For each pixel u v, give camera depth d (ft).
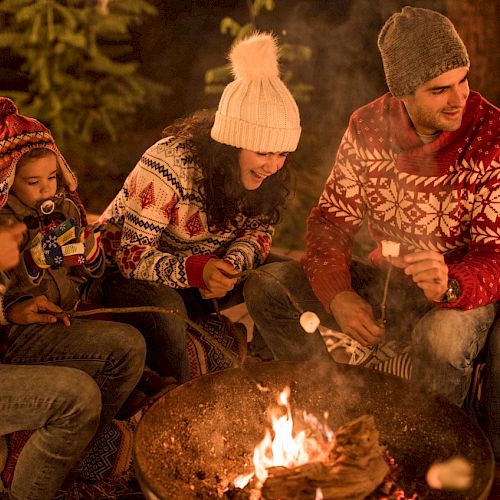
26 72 20.43
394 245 7.55
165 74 24.61
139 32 24.35
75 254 7.60
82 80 18.47
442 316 7.85
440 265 7.58
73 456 7.13
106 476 8.00
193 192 8.74
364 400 7.44
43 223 7.76
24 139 7.49
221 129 8.33
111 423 8.10
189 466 6.94
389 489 6.55
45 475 7.13
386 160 8.60
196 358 9.19
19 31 18.11
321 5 24.08
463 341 7.75
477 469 6.28
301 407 7.59
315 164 20.36
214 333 9.42
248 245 9.14
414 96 7.91
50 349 7.52
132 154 21.68
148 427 6.59
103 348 7.49
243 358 9.14
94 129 19.99
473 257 8.12
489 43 14.56
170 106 23.98
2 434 7.18
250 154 8.41
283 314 8.93
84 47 17.79
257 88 8.15
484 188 8.04
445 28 7.67
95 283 9.06
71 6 18.01
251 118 8.14
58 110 18.26
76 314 7.61
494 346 7.91
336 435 6.29
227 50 24.86
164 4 24.59
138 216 8.63
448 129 7.93
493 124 8.04
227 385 7.41
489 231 8.07
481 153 8.01
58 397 6.90
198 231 8.96
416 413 7.16
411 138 8.28
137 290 8.77
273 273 8.97
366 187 8.86
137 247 8.63
